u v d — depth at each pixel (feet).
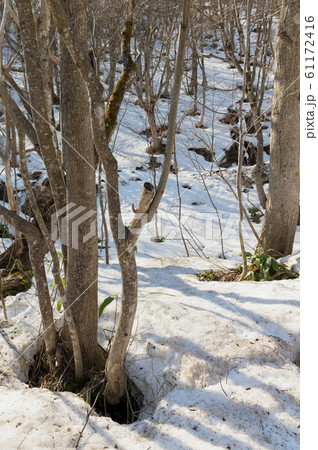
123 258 6.45
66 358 8.29
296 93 11.75
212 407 6.63
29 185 7.13
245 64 9.82
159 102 33.24
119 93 7.60
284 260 12.48
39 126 6.96
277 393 6.82
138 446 6.02
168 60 21.26
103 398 7.64
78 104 6.95
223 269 12.84
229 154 26.66
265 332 8.37
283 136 12.05
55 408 6.72
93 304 8.05
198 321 8.77
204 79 28.04
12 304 10.52
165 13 21.04
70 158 7.27
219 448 5.88
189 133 28.43
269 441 5.99
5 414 6.48
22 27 6.41
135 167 25.09
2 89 7.04
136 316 9.37
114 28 22.68
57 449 5.88
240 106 10.06
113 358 7.12
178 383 7.49
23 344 8.64
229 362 7.60
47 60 8.02
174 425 6.40
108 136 7.52
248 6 10.07
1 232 16.30
